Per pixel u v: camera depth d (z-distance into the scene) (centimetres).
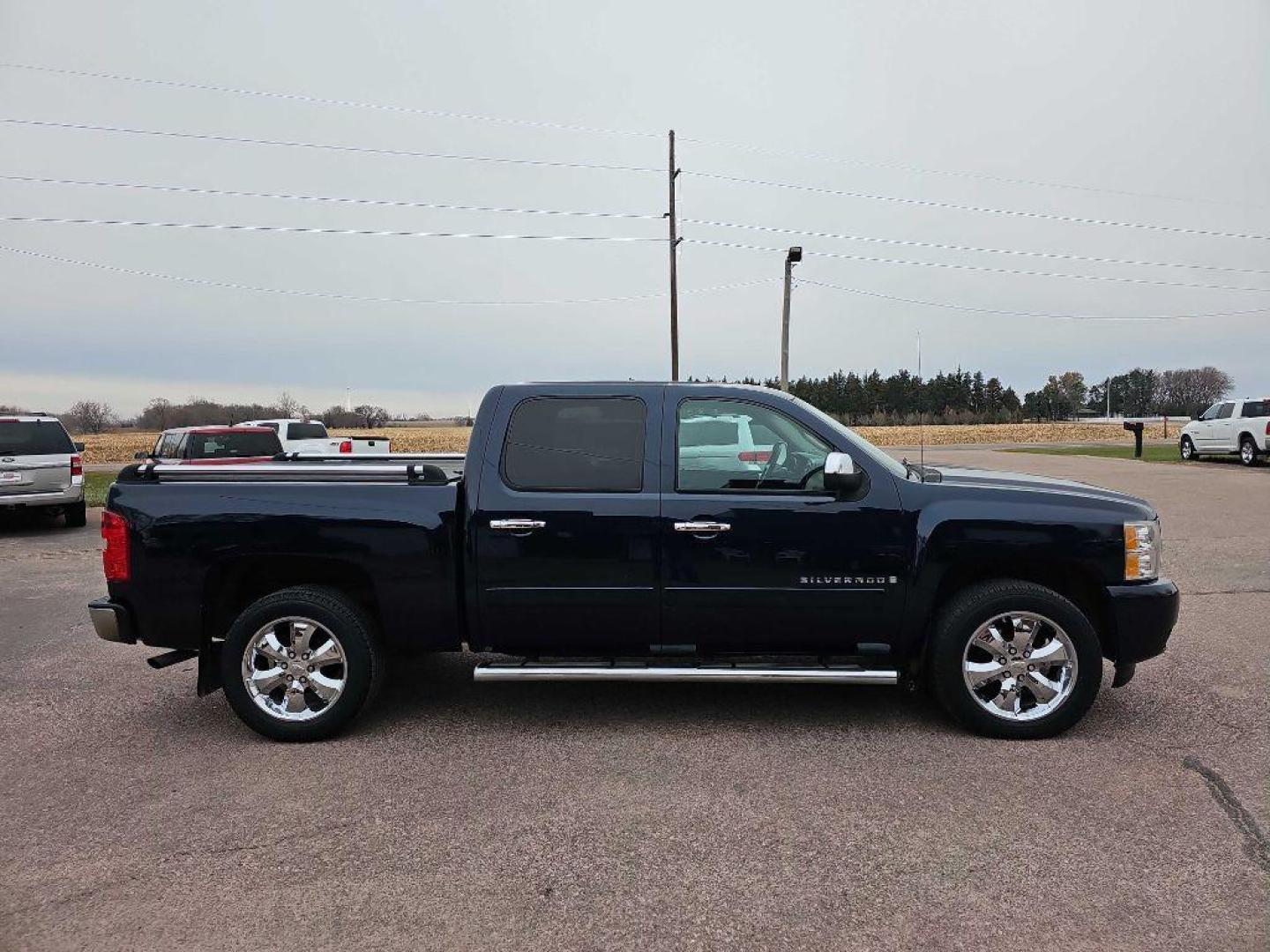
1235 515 1238
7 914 280
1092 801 354
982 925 269
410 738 437
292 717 434
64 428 1315
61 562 1020
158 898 289
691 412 445
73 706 495
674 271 2995
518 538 432
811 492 434
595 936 265
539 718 464
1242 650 576
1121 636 423
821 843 322
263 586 471
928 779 378
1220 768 385
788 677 427
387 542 433
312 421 2059
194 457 1509
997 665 425
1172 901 280
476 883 297
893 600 429
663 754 412
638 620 436
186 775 393
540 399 448
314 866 309
